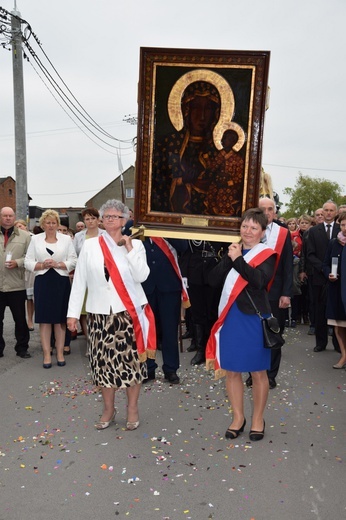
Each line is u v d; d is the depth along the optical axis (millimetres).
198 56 4707
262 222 4227
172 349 5965
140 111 4855
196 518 3252
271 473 3818
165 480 3729
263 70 4633
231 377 4453
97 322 4453
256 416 4426
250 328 4164
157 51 4746
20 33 15852
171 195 4934
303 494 3521
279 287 5555
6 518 3271
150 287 5844
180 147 4875
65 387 5902
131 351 4441
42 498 3504
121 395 5605
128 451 4215
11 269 7148
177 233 4887
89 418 4945
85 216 7480
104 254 4395
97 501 3459
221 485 3648
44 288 6586
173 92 4812
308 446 4281
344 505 3385
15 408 5238
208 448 4258
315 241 8133
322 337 7691
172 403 5344
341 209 8297
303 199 62375
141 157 4918
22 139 16328
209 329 6918
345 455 4113
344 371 6582
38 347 7980
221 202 4859
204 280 6734
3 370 6633
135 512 3328
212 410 5133
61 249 6727
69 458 4094
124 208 4473
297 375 6379
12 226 7289
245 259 4207
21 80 16156
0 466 3973
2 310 7227
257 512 3311
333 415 4988
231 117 4754
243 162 4789
